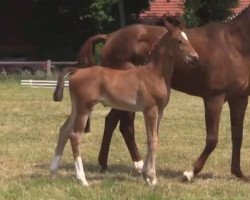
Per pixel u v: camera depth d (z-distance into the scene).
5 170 9.34
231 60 8.62
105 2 27.88
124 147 11.38
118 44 9.23
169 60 8.23
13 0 32.00
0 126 13.57
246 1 31.30
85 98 8.20
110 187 8.09
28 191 7.88
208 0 27.27
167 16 8.97
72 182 8.36
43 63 26.86
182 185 8.46
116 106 8.32
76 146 8.30
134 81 8.21
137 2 29.66
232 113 8.95
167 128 13.60
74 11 28.44
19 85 23.98
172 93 21.73
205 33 8.77
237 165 9.02
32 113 15.80
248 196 7.85
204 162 8.75
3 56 32.03
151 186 8.17
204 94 8.80
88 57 9.33
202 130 13.43
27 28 30.77
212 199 7.64
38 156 10.34
